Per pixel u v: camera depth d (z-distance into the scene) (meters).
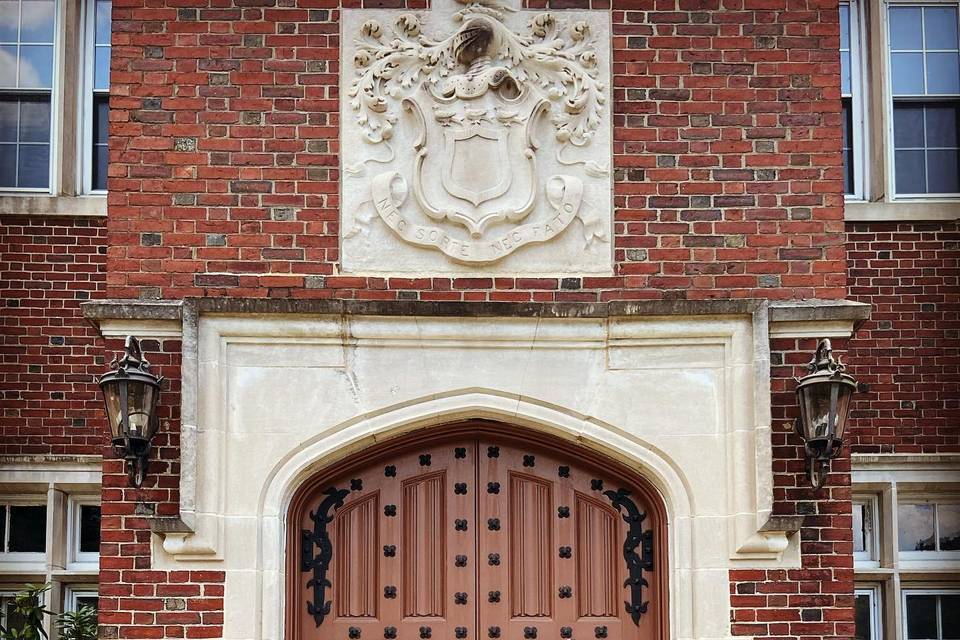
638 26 9.45
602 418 8.97
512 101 9.30
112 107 9.25
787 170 9.33
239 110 9.29
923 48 12.45
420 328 8.98
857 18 12.49
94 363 11.45
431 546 9.16
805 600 8.76
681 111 9.37
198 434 8.76
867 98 12.31
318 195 9.20
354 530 9.16
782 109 9.40
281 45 9.36
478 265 9.13
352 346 8.98
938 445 11.47
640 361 9.04
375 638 9.02
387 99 9.32
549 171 9.27
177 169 9.20
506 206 9.18
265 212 9.17
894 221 11.77
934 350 11.60
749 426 8.88
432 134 9.27
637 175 9.29
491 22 9.37
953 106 12.34
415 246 9.15
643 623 9.08
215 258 9.10
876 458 11.38
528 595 9.12
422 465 9.27
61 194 11.80
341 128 9.28
